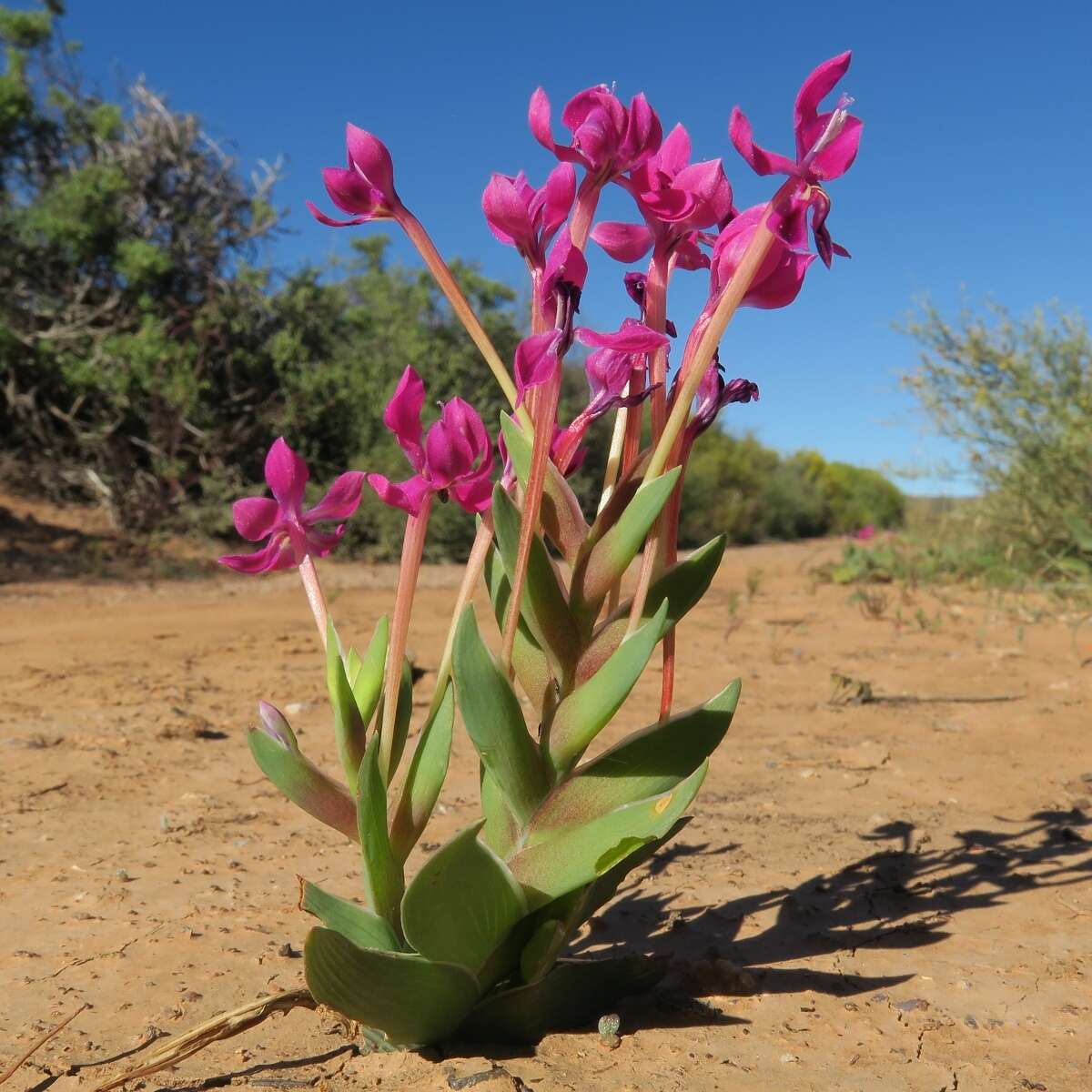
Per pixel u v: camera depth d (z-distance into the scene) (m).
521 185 1.62
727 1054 1.75
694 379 1.56
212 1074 1.67
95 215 15.80
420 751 1.69
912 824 3.12
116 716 4.66
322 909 1.61
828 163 1.44
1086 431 8.98
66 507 16.30
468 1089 1.58
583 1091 1.60
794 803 3.36
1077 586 8.82
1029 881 2.62
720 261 1.58
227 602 10.01
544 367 1.48
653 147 1.55
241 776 3.70
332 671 1.64
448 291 1.65
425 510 1.61
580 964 1.80
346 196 1.59
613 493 1.66
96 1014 1.90
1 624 8.15
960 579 10.82
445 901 1.56
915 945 2.25
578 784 1.65
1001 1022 1.89
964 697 5.00
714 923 2.39
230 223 18.06
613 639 1.65
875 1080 1.67
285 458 1.58
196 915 2.40
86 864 2.77
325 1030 1.84
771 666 5.95
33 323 16.22
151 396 15.86
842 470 40.44
